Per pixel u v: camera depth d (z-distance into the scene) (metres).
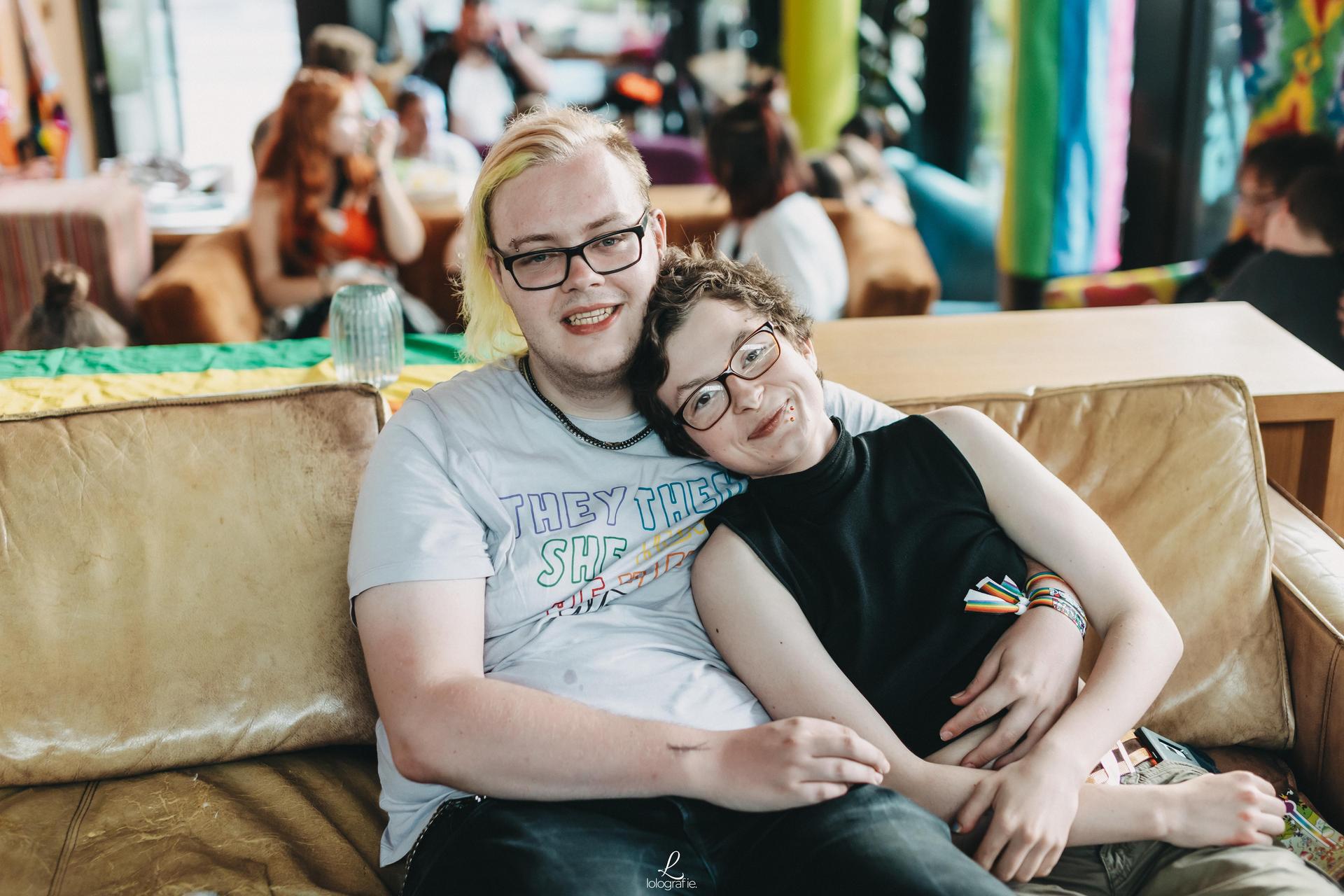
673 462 1.38
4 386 1.90
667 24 6.12
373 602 1.21
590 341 1.29
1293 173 2.81
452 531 1.24
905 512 1.34
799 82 4.86
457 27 5.41
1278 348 2.01
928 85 5.04
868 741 1.21
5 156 4.34
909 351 2.02
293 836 1.30
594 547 1.31
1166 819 1.19
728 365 1.29
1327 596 1.49
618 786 1.12
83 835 1.28
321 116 3.30
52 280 2.82
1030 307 3.50
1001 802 1.16
